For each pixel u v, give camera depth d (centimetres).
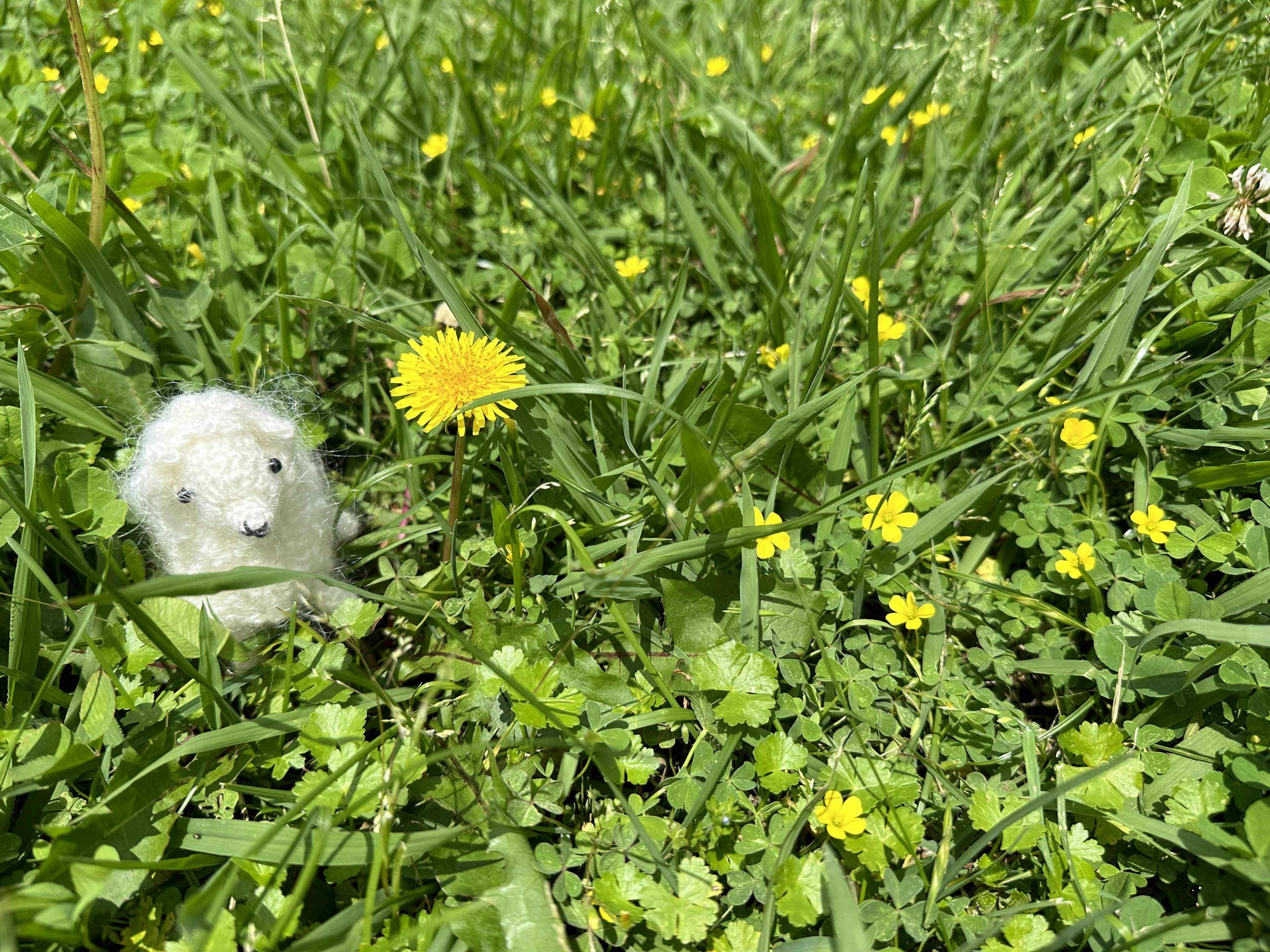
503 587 25
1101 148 34
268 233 34
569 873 20
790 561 24
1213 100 33
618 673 23
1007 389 29
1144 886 20
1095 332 26
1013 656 24
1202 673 21
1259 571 22
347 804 20
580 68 47
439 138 38
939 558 25
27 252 28
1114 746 21
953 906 20
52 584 21
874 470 27
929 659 24
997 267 31
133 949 19
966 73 40
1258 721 20
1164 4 37
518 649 22
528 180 39
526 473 27
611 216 39
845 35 50
